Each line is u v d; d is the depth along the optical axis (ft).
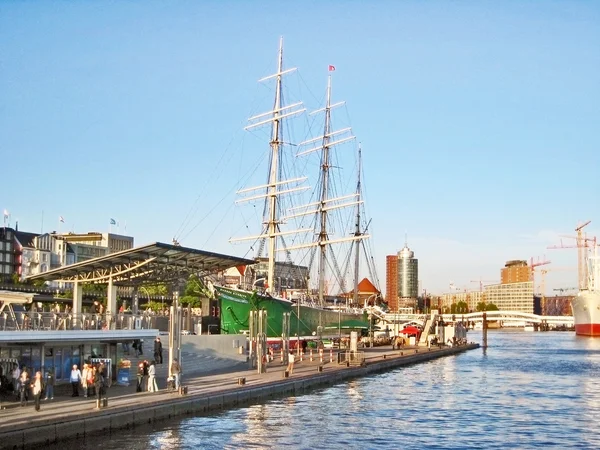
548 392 270.87
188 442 152.87
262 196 449.48
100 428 152.25
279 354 384.06
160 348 240.94
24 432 134.51
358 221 617.62
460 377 328.70
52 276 252.21
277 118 449.48
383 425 187.62
